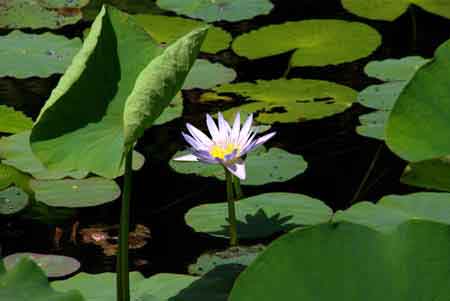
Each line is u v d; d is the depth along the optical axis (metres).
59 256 3.82
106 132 3.00
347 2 7.09
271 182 4.52
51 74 5.61
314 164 4.75
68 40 6.09
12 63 5.69
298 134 5.03
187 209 4.33
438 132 3.14
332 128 5.11
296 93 5.50
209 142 3.93
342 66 5.99
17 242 4.01
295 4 7.22
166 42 6.19
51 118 2.96
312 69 5.97
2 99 5.40
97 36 2.97
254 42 6.29
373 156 4.84
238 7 6.93
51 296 2.54
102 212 4.32
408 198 4.01
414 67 5.75
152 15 6.68
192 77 5.69
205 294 3.23
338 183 4.55
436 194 4.04
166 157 4.81
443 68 3.20
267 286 2.39
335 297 2.38
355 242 2.44
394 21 6.81
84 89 2.98
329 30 6.40
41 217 4.20
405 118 3.18
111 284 3.40
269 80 5.79
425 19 6.87
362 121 5.03
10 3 6.93
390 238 2.46
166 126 5.16
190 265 3.79
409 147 3.14
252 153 4.70
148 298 3.23
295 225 3.97
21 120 5.02
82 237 4.09
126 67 3.08
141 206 4.37
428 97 3.18
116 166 2.91
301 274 2.39
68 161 2.94
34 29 6.50
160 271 3.82
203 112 5.29
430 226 2.47
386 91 5.41
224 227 4.00
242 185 4.52
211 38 6.35
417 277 2.40
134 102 2.77
